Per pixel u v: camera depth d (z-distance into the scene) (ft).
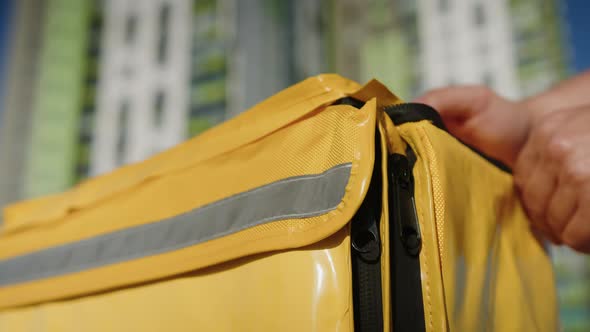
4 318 2.18
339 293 1.33
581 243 1.90
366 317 1.35
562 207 1.89
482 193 1.66
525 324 1.67
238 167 1.62
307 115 1.52
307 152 1.48
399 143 1.49
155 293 1.71
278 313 1.39
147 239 1.78
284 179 1.49
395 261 1.41
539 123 1.97
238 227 1.55
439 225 1.42
